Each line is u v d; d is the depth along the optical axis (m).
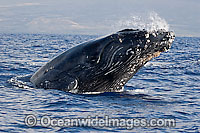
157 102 52.00
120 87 56.34
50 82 53.72
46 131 36.94
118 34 49.94
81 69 51.62
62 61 53.16
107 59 50.19
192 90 66.75
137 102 50.69
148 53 50.06
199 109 48.62
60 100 49.03
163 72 98.31
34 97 50.34
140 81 77.56
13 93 52.47
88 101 49.47
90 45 51.31
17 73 79.69
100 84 53.25
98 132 37.16
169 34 49.00
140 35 49.00
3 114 41.88
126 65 51.03
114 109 45.91
